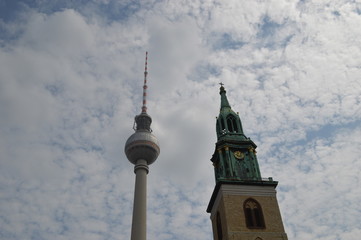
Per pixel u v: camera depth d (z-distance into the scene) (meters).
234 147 75.19
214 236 71.00
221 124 82.44
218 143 76.62
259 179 70.12
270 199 67.44
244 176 70.88
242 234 61.72
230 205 65.56
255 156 74.50
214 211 72.12
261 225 63.97
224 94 90.88
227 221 63.25
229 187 67.94
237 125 81.50
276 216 65.06
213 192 70.75
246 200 66.62
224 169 72.44
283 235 62.53
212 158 79.12
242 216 64.31
